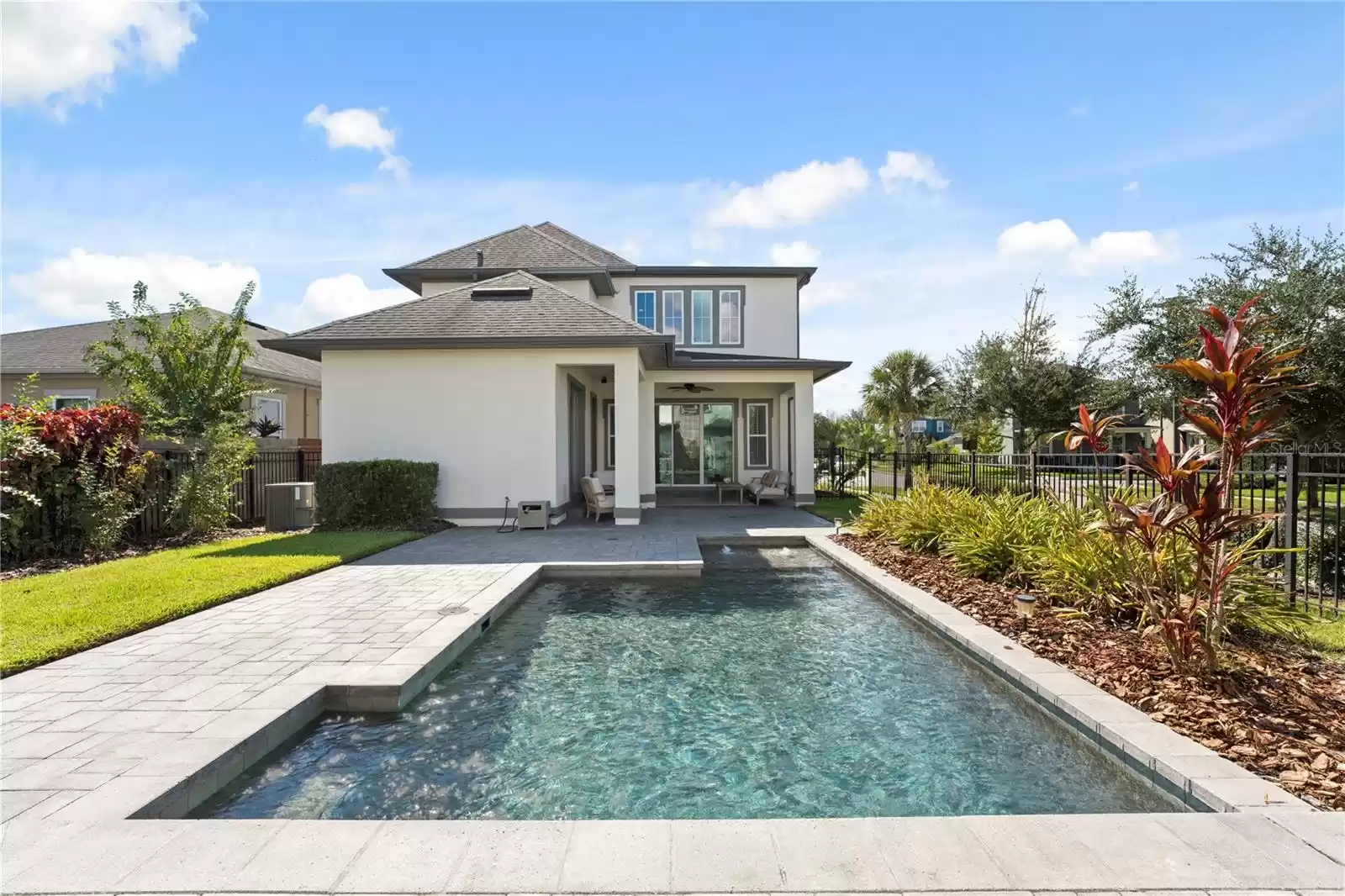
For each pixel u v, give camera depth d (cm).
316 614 604
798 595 767
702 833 267
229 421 1268
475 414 1227
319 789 344
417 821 277
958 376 2242
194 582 700
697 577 856
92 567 824
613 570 859
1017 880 236
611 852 252
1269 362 404
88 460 928
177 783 304
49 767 316
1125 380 1248
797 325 1912
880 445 3066
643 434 1555
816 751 390
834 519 1321
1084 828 269
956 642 554
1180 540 539
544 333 1192
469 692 478
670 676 515
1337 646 477
